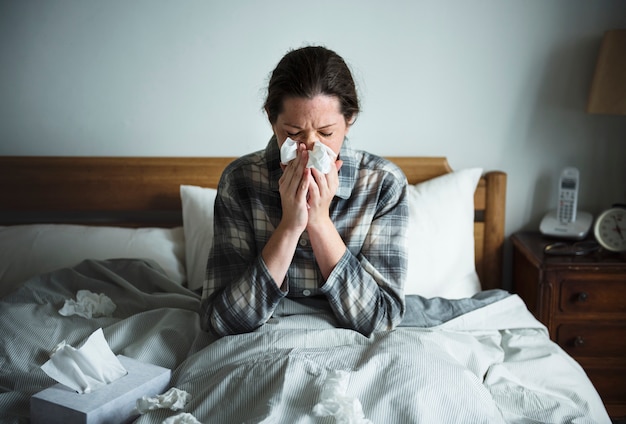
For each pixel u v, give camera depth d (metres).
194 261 1.98
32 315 1.60
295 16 2.17
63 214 2.30
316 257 1.42
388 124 2.23
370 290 1.43
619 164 2.25
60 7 2.17
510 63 2.19
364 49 2.19
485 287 2.25
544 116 2.22
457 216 2.05
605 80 2.04
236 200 1.52
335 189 1.37
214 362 1.33
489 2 2.15
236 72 2.21
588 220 2.17
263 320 1.43
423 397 1.16
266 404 1.11
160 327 1.50
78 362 1.22
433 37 2.18
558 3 2.15
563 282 1.97
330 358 1.27
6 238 2.01
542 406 1.33
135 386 1.22
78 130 2.25
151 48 2.20
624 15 2.14
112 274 1.76
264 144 2.26
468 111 2.22
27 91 2.23
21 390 1.34
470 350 1.42
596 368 2.02
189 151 2.26
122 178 2.21
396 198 1.54
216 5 2.17
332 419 1.08
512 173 2.27
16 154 2.27
